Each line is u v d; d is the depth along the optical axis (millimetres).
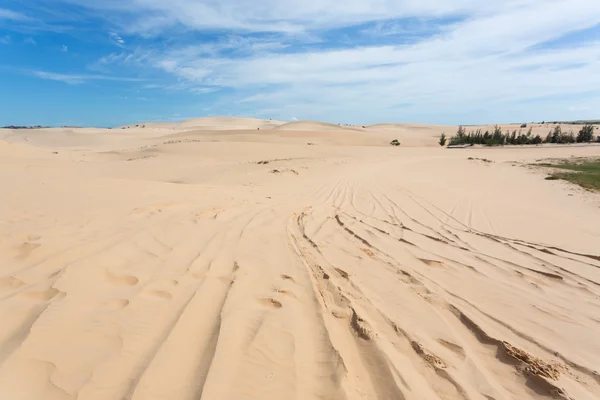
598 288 4660
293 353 2582
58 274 3242
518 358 2803
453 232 7887
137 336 2508
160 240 4691
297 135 60781
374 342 2830
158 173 21000
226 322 2832
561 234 8234
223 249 4715
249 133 61312
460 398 2309
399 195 13430
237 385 2156
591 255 6344
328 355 2600
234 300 3264
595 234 8297
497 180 18797
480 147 52719
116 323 2627
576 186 16031
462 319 3443
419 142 69312
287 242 5555
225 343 2551
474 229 8422
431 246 6383
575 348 3053
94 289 3098
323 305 3439
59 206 5770
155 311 2891
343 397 2170
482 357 2824
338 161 27531
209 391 2053
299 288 3756
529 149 46531
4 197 6023
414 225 8445
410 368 2562
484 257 5859
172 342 2490
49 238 4102
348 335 2961
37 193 6641
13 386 1877
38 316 2521
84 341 2354
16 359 2066
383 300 3727
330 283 4023
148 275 3557
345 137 63219
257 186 14141
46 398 1853
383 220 8828
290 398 2121
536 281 4797
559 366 2756
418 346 2861
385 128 119750
